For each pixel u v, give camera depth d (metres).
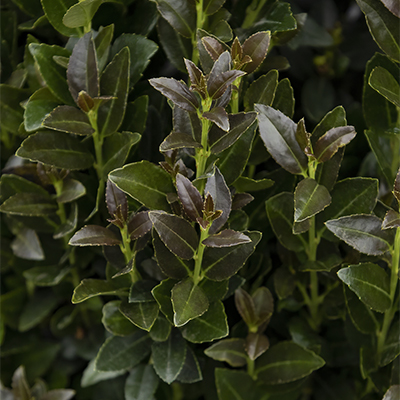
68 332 0.90
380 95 0.83
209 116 0.78
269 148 0.80
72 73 0.82
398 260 0.81
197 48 0.81
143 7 0.85
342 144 0.79
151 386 0.84
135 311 0.82
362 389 0.86
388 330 0.84
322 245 0.84
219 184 0.80
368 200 0.81
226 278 0.81
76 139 0.84
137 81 0.84
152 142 0.85
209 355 0.83
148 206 0.80
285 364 0.84
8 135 0.88
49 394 0.88
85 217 0.86
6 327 0.91
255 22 0.85
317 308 0.86
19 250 0.88
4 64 0.88
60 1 0.82
